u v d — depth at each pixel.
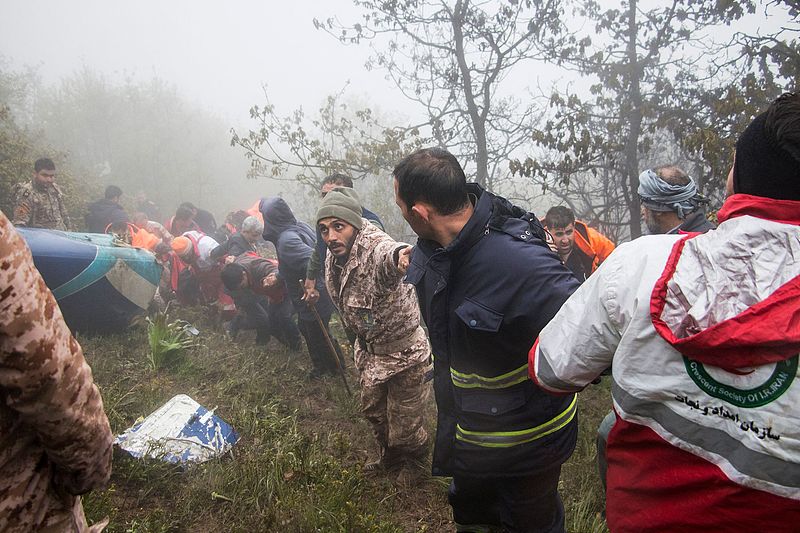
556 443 1.86
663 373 1.05
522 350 1.78
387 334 2.87
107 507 2.44
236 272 4.85
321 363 4.49
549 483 1.91
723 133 5.96
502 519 2.00
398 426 2.98
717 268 1.00
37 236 4.77
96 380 4.07
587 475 3.04
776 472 0.92
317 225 3.03
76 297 4.82
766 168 0.98
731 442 0.98
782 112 0.95
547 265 1.73
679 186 2.92
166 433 3.06
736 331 0.93
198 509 2.64
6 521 1.06
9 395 1.01
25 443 1.09
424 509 2.85
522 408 1.81
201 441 3.07
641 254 1.12
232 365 4.65
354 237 2.92
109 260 4.98
